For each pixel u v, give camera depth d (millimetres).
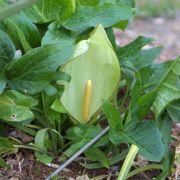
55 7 786
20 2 624
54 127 789
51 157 778
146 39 855
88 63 766
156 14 2402
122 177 721
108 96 786
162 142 713
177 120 769
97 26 743
